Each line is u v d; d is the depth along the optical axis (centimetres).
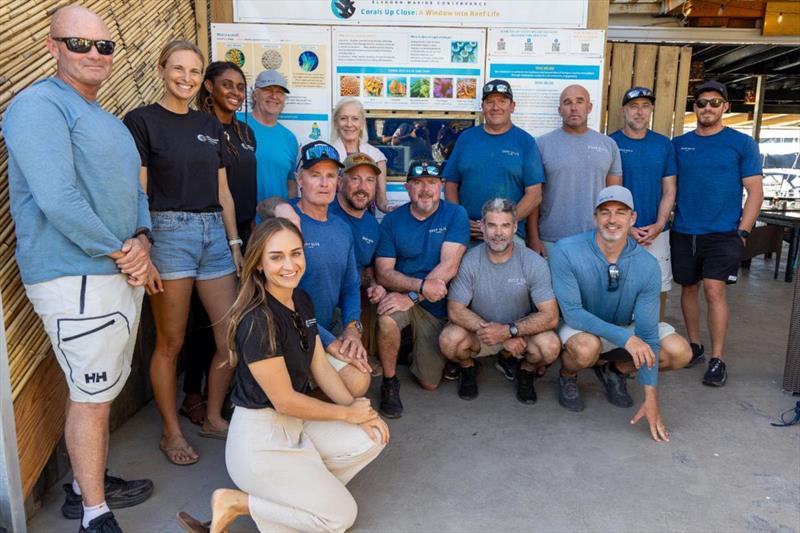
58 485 260
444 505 250
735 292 646
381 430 237
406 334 411
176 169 258
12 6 230
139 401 336
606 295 325
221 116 313
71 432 215
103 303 211
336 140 394
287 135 381
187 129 262
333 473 242
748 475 273
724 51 729
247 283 218
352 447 235
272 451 216
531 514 244
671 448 297
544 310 333
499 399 355
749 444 302
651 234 405
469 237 359
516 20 412
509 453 292
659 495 257
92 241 204
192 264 269
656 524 238
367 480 268
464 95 419
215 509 215
